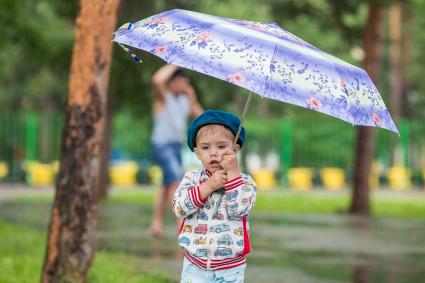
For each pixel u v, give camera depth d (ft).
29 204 80.28
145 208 75.72
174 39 18.62
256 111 197.98
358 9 78.02
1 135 131.95
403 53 187.42
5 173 130.41
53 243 29.55
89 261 29.76
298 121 150.00
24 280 32.19
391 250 48.03
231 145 20.53
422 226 64.18
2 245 42.09
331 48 140.67
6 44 77.25
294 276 37.24
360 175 77.25
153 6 76.89
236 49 17.94
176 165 50.24
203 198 20.17
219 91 98.99
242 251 20.35
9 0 71.00
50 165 130.82
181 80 49.67
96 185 29.78
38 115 133.90
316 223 65.87
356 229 60.95
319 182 142.51
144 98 82.94
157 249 45.11
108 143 89.76
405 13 178.50
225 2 88.12
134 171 139.03
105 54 29.17
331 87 18.04
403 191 131.75
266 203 87.97
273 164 147.43
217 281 20.34
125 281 33.19
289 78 17.57
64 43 79.00
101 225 58.44
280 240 52.70
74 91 29.22
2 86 197.98
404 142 148.05
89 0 28.91
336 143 149.69
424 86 183.83
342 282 35.83
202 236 20.35
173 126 49.83
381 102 19.63
